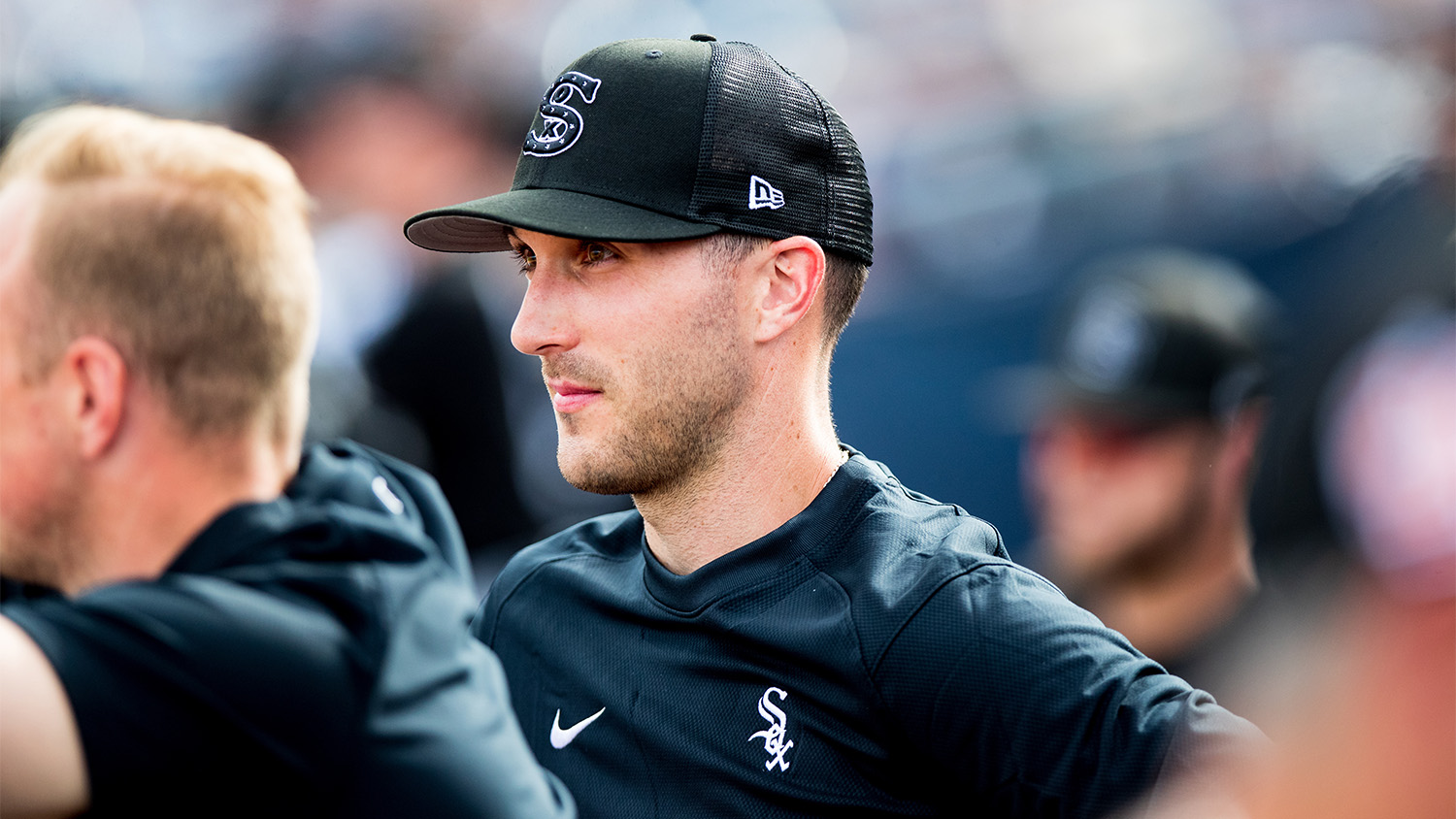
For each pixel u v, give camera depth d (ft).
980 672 19.79
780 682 20.84
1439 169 9.79
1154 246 61.62
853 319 59.77
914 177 67.72
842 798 20.30
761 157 21.26
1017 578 20.80
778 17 74.43
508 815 16.61
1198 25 63.77
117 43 76.28
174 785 14.79
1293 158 59.36
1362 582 8.36
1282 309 58.85
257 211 17.02
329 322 42.78
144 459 16.29
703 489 21.62
